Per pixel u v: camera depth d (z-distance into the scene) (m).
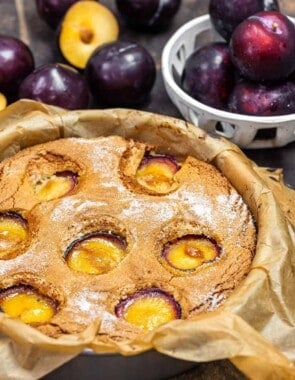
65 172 0.96
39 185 0.95
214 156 0.96
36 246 0.89
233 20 1.08
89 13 1.17
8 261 0.88
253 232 0.91
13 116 1.02
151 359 0.84
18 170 0.95
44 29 1.24
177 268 0.89
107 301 0.86
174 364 0.85
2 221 0.92
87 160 0.96
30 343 0.81
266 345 0.80
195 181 0.94
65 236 0.90
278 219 0.90
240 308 0.83
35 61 1.20
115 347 0.80
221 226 0.91
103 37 1.17
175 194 0.93
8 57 1.11
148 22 1.22
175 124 0.97
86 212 0.92
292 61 1.02
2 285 0.87
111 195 0.93
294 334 0.85
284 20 1.02
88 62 1.11
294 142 1.09
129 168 0.96
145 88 1.11
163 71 1.08
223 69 1.06
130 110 0.99
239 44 1.02
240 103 1.04
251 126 1.03
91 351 0.81
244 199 0.94
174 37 1.13
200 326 0.81
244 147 1.07
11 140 0.97
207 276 0.88
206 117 1.05
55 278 0.87
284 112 1.04
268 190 0.92
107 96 1.11
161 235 0.90
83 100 1.09
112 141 0.97
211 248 0.91
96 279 0.87
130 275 0.88
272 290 0.86
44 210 0.92
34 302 0.87
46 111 1.01
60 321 0.84
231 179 0.95
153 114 0.98
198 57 1.07
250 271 0.87
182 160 0.98
